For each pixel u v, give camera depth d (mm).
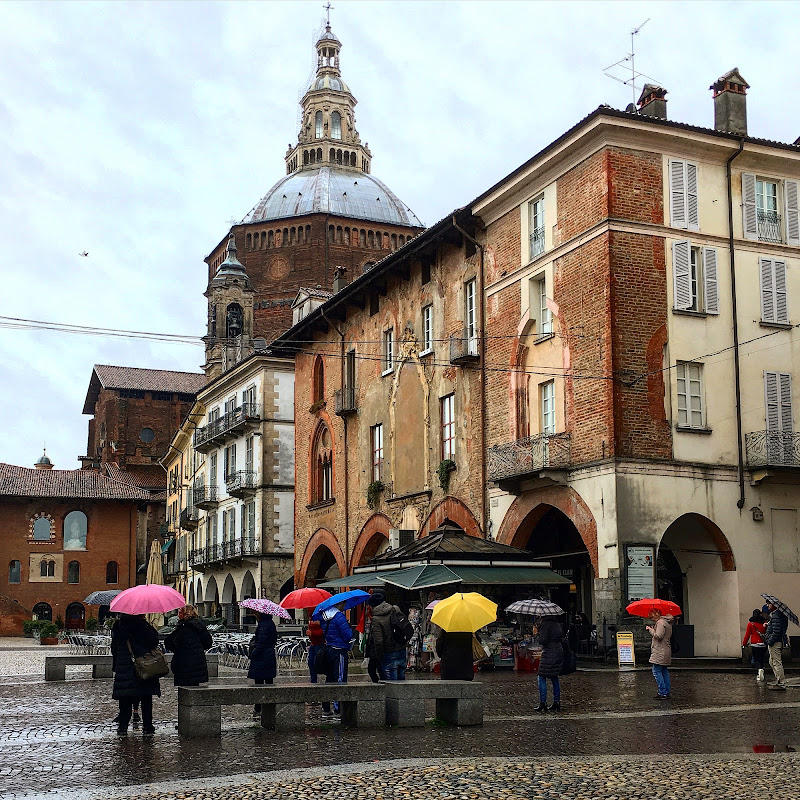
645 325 28359
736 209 30625
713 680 22578
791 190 31641
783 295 30938
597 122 28328
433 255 37875
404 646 17688
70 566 82188
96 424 108500
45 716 17969
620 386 27734
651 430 27969
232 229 80438
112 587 82812
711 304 29531
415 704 15336
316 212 78375
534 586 27250
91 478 84875
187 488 73438
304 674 25594
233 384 60375
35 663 37312
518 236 32562
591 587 32062
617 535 26984
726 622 28516
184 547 73250
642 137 29062
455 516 35188
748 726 14938
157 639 15211
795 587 29375
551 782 10617
